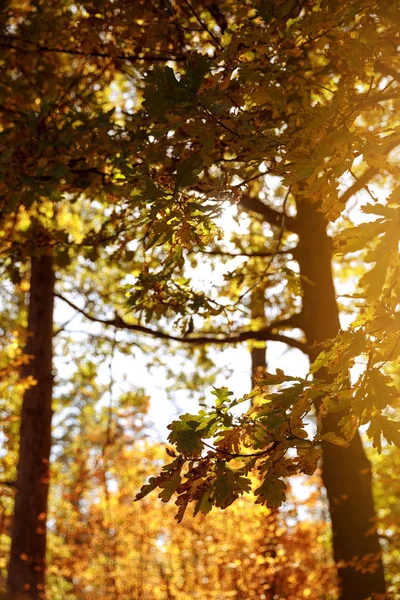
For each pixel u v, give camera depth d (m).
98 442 13.18
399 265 2.37
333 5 3.56
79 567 11.71
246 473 2.83
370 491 7.64
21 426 10.48
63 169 5.61
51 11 6.94
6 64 6.89
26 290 12.00
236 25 5.34
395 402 2.75
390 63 3.67
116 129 5.96
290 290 6.06
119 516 11.74
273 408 2.82
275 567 9.67
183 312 5.63
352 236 2.33
